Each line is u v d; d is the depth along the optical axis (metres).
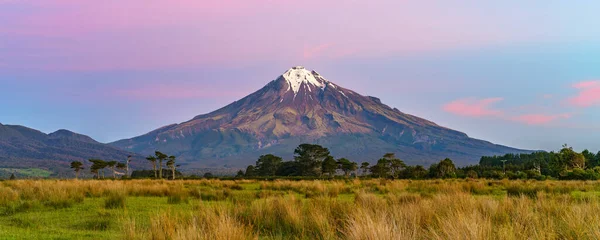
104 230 11.84
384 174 97.50
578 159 76.88
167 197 21.52
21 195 20.41
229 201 18.52
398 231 8.01
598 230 8.32
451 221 8.89
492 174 79.00
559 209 11.43
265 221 11.16
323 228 9.75
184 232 8.52
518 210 10.84
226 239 8.21
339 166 113.62
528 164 108.81
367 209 11.05
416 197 16.05
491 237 7.94
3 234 10.77
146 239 8.80
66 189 21.97
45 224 12.86
